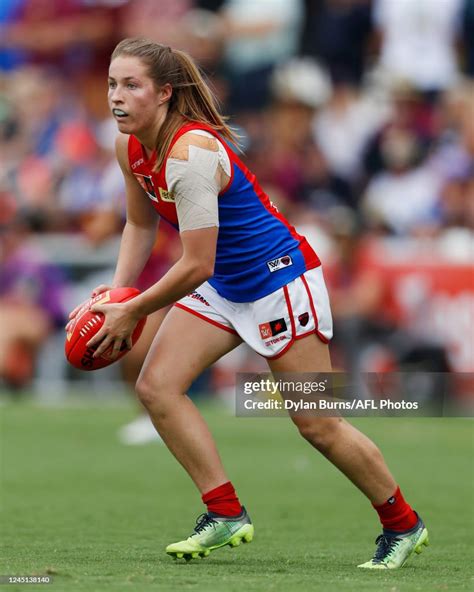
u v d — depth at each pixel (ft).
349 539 62.95
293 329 49.90
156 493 82.38
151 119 48.21
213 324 50.83
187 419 50.62
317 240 141.18
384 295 134.62
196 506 75.87
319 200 160.15
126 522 67.97
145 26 174.29
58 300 145.59
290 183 161.48
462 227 153.79
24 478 89.45
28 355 146.61
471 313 132.36
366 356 134.10
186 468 51.21
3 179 166.50
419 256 134.72
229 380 141.69
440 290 133.39
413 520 51.55
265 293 49.90
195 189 47.65
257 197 50.31
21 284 146.51
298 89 165.68
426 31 168.76
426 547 58.85
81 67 175.52
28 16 179.52
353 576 47.14
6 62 178.81
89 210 159.84
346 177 162.20
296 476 93.45
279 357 50.24
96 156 165.27
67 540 59.57
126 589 40.96
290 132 165.37
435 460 104.32
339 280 135.85
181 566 49.60
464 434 125.80
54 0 178.29
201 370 51.01
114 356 50.21
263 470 96.99
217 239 49.80
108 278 144.15
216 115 49.55
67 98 174.09
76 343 49.67
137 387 50.98
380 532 66.08
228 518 50.90
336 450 50.55
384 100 165.89
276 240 50.24
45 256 146.00
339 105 167.22
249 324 50.49
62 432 120.98
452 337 132.67
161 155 48.26
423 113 164.45
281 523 69.62
